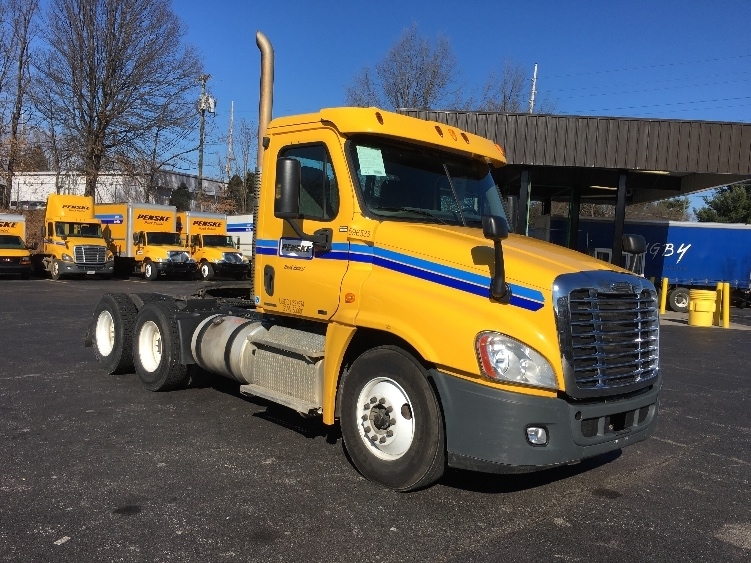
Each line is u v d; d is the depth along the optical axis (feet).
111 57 130.52
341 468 17.31
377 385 16.12
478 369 13.76
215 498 15.08
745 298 87.10
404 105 146.30
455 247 15.30
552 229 84.99
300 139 18.54
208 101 149.59
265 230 19.84
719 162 61.72
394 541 13.21
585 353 14.26
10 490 15.19
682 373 35.01
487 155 19.61
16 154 136.56
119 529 13.32
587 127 61.87
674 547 13.48
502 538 13.57
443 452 14.85
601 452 14.62
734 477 18.12
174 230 113.80
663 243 84.89
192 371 25.08
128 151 135.64
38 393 24.61
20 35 138.92
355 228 16.89
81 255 97.04
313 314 17.87
